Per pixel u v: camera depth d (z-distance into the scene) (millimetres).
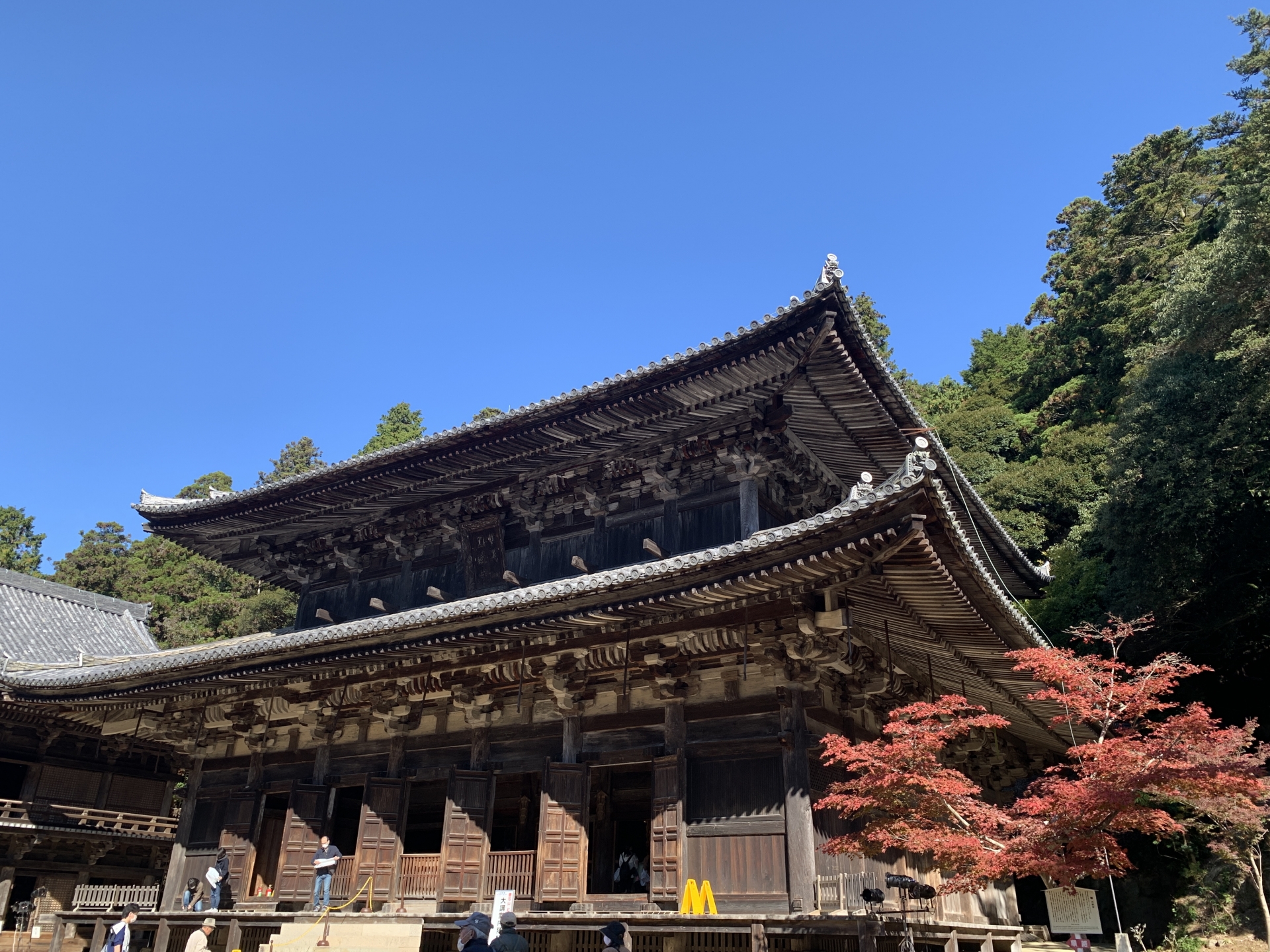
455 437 22859
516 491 24406
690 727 17594
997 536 24641
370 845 19797
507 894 17062
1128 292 54750
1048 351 64438
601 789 23391
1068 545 38031
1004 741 25312
